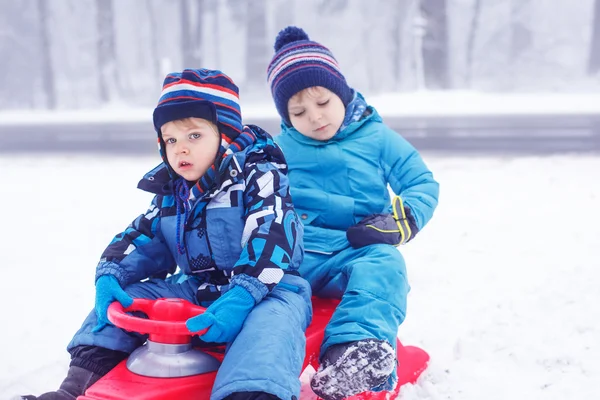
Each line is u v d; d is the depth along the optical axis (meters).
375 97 21.00
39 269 4.83
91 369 2.06
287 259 2.11
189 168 2.20
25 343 3.47
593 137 11.83
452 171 8.38
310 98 2.86
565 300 3.59
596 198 6.39
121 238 2.35
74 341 2.12
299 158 2.95
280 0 42.44
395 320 2.39
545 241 4.99
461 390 2.75
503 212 6.02
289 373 1.91
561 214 5.82
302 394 2.61
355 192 2.87
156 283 2.30
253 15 32.75
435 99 20.89
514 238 5.12
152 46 45.31
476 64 41.31
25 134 16.89
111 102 34.91
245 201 2.23
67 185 8.52
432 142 11.57
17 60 39.66
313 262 2.69
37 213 6.84
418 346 3.25
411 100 20.48
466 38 42.88
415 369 2.86
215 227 2.22
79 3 43.84
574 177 7.59
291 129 3.04
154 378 1.95
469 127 14.02
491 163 9.02
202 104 2.17
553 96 22.95
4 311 3.95
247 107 23.72
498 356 3.05
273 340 1.93
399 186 2.95
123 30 48.19
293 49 2.91
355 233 2.61
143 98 36.91
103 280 2.18
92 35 43.69
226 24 48.91
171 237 2.32
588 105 20.12
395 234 2.64
